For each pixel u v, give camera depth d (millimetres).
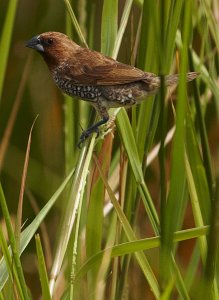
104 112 8844
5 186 12555
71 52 9422
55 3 12734
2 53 8305
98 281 6746
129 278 9492
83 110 9492
